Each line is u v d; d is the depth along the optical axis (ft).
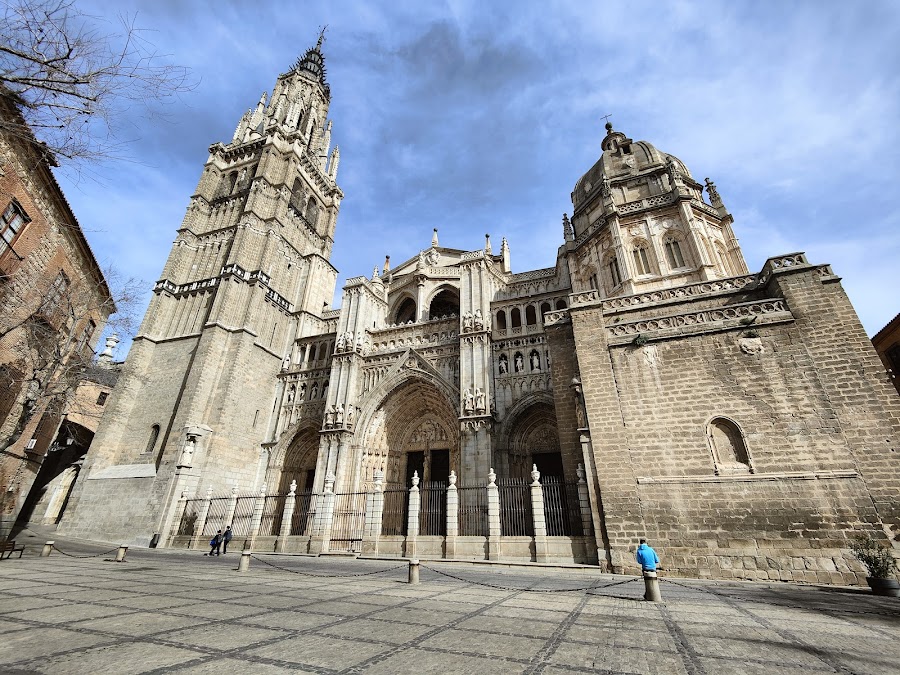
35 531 113.19
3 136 28.53
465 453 99.09
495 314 122.42
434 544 74.28
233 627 22.26
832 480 52.49
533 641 21.43
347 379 122.31
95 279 97.25
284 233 157.48
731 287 69.92
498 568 61.57
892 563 42.70
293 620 24.50
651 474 59.62
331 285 173.78
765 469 55.47
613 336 69.72
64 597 29.86
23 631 20.10
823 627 25.88
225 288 127.85
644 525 57.21
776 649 20.81
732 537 53.62
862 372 55.62
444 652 18.99
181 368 121.90
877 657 19.63
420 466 118.93
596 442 63.41
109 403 119.34
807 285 61.87
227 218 156.97
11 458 86.33
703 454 58.59
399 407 121.19
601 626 25.23
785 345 59.98
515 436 102.68
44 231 78.38
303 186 179.93
